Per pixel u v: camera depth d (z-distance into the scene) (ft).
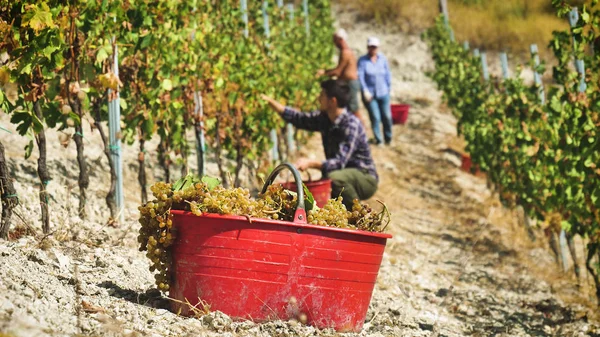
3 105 15.76
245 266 12.94
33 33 15.48
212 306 13.08
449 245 29.04
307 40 46.44
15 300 11.39
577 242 32.09
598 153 21.34
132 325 12.10
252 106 26.76
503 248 29.53
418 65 76.59
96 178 23.81
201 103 24.53
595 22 21.34
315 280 13.24
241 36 29.07
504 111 33.35
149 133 21.39
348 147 22.70
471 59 50.80
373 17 82.99
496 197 39.55
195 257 13.07
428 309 19.58
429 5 85.25
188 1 22.48
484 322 19.06
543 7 89.20
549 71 76.69
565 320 20.40
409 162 45.39
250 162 29.17
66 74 18.31
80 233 17.93
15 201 15.93
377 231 14.42
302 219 13.07
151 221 13.47
